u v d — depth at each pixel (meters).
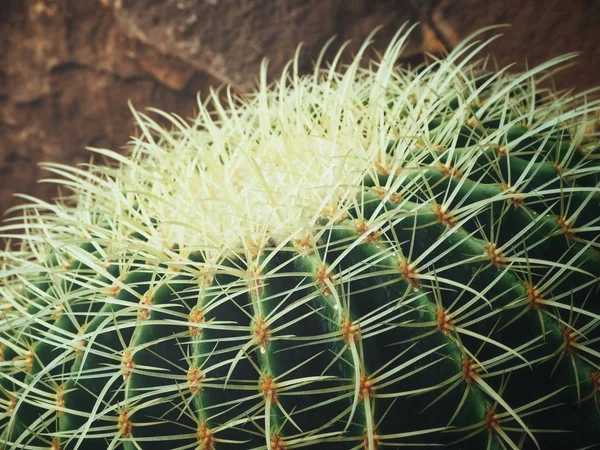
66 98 0.60
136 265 0.23
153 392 0.21
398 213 0.22
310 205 0.23
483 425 0.21
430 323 0.20
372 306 0.21
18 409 0.24
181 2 0.56
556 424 0.22
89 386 0.23
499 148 0.25
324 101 0.29
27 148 0.61
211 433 0.21
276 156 0.27
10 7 0.58
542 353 0.22
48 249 0.29
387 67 0.32
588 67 0.55
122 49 0.58
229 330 0.21
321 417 0.21
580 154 0.28
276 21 0.56
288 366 0.21
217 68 0.57
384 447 0.20
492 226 0.22
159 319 0.22
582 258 0.23
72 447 0.23
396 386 0.21
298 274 0.21
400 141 0.25
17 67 0.59
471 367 0.21
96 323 0.23
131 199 0.27
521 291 0.22
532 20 0.55
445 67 0.30
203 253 0.23
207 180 0.26
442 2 0.55
